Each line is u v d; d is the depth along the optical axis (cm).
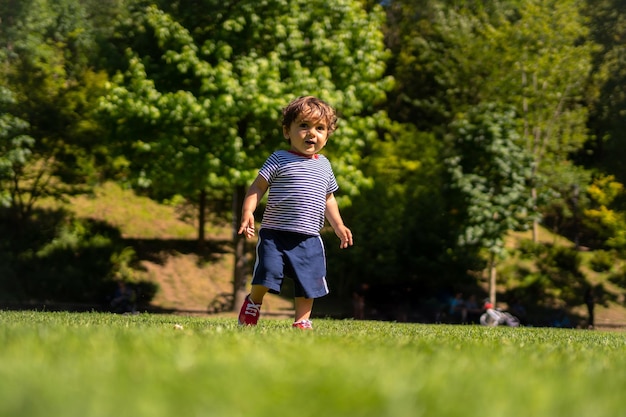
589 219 3284
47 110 2941
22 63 2889
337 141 2198
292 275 670
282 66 2189
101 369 251
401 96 4009
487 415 181
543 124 3116
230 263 3416
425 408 185
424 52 3672
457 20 3375
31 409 169
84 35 3142
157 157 2288
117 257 3072
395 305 2967
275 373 243
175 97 2122
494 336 730
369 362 296
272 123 2208
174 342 360
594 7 3831
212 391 197
